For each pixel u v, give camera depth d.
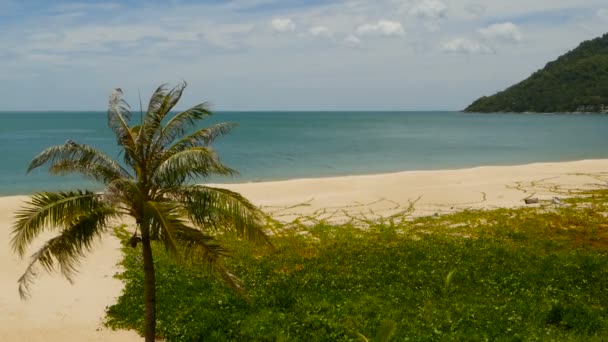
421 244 29.72
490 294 21.69
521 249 28.06
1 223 35.09
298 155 83.12
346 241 30.86
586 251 27.64
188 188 15.38
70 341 18.77
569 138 121.06
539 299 20.80
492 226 33.31
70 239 14.89
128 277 25.53
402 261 26.58
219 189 15.45
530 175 53.75
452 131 152.50
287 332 18.20
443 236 31.44
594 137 123.06
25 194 48.03
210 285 23.62
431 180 51.38
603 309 19.67
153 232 14.32
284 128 170.00
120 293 23.58
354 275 24.61
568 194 43.53
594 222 33.53
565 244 29.08
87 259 28.30
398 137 126.19
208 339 18.09
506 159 78.44
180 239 14.89
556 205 38.75
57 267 27.03
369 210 39.25
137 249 29.89
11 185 53.38
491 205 39.66
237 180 57.59
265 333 18.27
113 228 33.97
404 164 72.75
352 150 92.25
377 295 21.73
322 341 17.50
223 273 16.09
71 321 20.58
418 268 25.31
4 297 23.09
